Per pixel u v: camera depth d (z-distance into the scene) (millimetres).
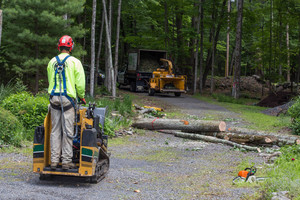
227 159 8398
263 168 7137
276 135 10266
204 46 33812
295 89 33250
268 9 32250
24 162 6988
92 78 17938
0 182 5359
